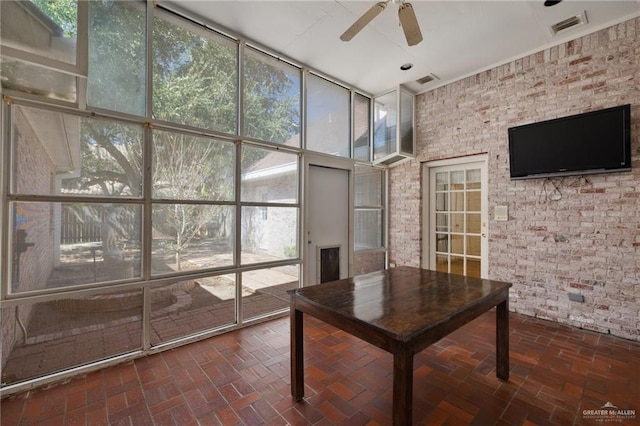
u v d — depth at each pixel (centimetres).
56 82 199
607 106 286
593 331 294
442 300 180
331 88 411
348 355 251
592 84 295
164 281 261
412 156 445
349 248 434
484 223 393
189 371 226
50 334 216
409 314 156
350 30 217
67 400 192
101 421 174
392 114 436
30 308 210
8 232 200
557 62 317
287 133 357
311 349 262
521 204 343
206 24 283
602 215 289
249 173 321
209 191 291
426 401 190
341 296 188
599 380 212
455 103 405
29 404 189
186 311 278
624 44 277
